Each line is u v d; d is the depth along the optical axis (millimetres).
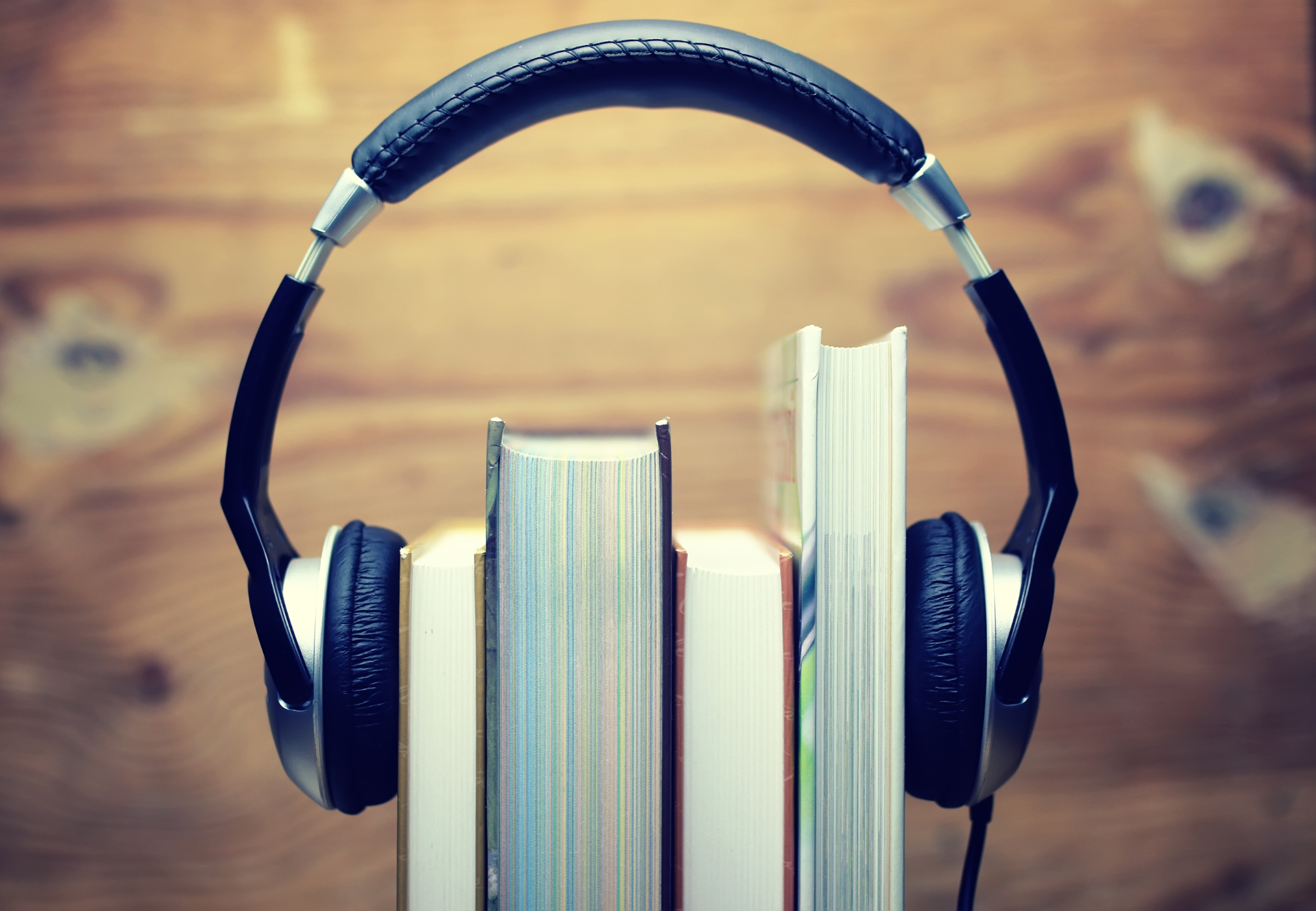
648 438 460
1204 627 709
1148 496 707
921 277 701
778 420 450
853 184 701
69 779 679
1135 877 709
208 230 678
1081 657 708
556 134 694
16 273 670
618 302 700
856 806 364
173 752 685
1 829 674
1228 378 708
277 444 676
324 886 697
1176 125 698
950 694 347
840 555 363
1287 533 708
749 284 701
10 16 664
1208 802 711
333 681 336
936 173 356
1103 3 695
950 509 697
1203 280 705
